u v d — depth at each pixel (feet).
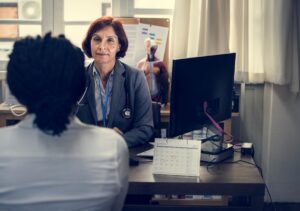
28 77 4.24
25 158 4.35
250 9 11.92
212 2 11.60
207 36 11.71
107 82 9.74
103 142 4.57
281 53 11.81
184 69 8.09
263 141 12.78
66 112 4.35
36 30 12.64
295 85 12.21
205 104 8.73
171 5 12.56
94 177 4.42
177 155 7.86
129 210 7.95
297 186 13.00
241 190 7.52
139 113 9.65
